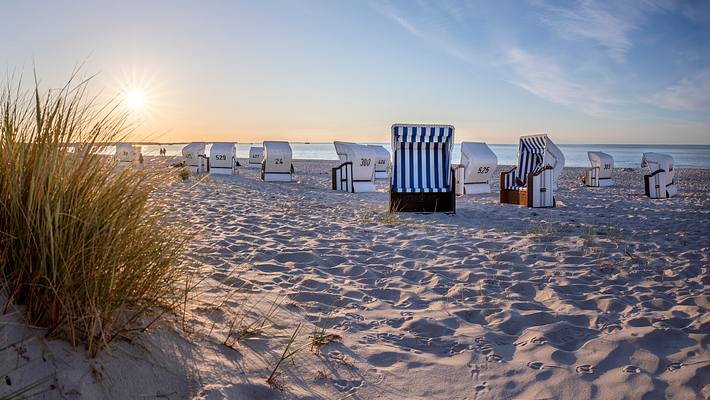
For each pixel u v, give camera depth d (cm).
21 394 159
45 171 192
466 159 1318
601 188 1614
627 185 1759
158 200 253
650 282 430
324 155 6800
